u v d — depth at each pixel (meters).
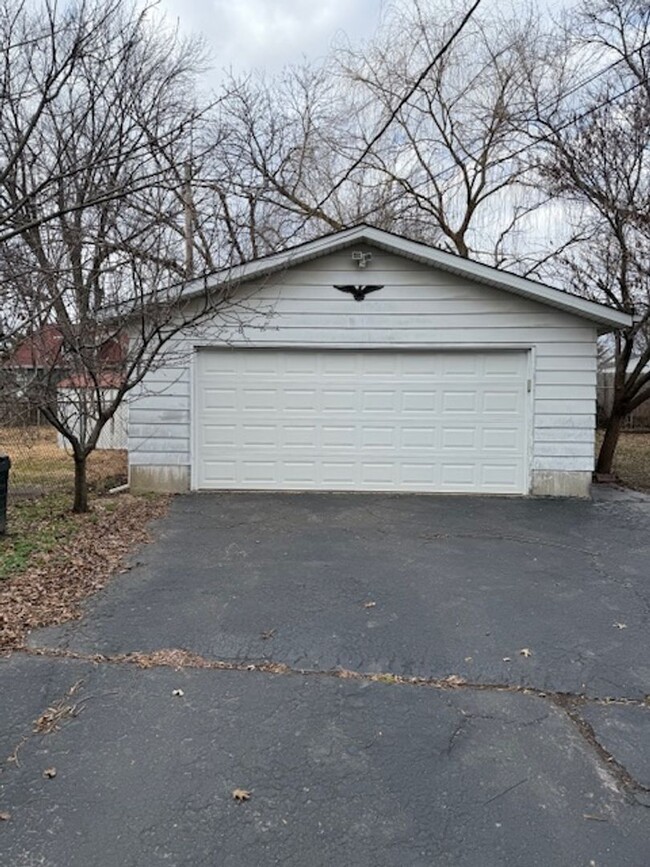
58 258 5.79
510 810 2.23
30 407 6.59
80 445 7.10
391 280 8.64
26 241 5.64
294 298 8.67
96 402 7.15
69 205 5.63
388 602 4.38
